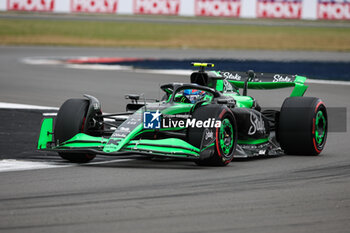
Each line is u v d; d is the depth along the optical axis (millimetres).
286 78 33594
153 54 104375
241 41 127375
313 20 156375
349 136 37250
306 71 79500
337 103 52562
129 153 24594
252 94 46625
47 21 149375
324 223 17266
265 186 22266
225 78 32125
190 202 19594
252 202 19672
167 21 158875
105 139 26172
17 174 24281
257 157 29969
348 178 24000
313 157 29906
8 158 28547
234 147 27375
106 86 62562
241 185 22406
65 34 133000
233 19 167250
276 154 30156
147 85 63594
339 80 70688
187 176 24125
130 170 25531
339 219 17688
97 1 150750
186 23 155500
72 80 67938
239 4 150500
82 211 18359
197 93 28844
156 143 25328
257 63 87250
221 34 137500
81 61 92250
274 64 86750
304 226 16969
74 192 20922
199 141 25750
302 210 18688
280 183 22875
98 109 28250
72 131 26938
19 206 18922
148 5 152125
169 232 16297
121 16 166125
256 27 149875
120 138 25188
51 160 28188
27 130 37500
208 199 20031
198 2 150875
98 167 26297
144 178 23625
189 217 17781
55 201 19594
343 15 150250
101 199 19906
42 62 90125
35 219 17453
